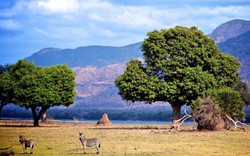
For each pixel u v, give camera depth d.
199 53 153.38
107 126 192.12
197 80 148.62
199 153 78.44
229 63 159.62
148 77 155.62
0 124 194.38
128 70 158.25
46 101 171.12
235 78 162.88
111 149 84.81
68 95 176.38
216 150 83.25
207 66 158.25
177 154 76.94
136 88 154.88
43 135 123.31
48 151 81.19
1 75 176.88
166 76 154.88
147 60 159.25
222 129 140.75
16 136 117.94
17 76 175.12
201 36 159.88
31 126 179.88
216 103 137.25
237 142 99.44
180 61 153.62
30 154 76.56
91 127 178.38
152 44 155.88
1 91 176.00
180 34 157.25
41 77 171.75
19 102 171.75
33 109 177.88
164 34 157.88
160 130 146.75
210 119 137.38
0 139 107.25
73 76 178.62
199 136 117.19
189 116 139.38
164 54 153.88
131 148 86.69
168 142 99.75
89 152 79.69
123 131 143.12
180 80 152.00
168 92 152.00
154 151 81.44
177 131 136.12
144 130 149.25
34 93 169.38
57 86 174.38
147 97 154.88
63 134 127.81
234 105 139.88
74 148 86.44
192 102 141.62
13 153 76.75
